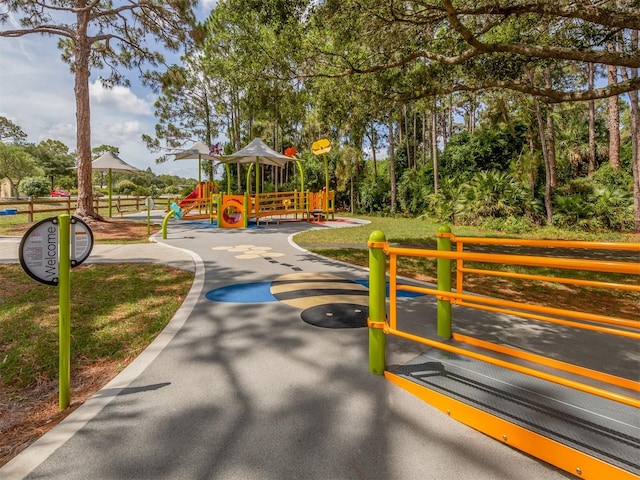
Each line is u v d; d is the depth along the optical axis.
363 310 4.58
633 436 2.02
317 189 28.55
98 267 7.13
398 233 13.62
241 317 4.31
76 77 14.86
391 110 9.67
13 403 2.78
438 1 7.27
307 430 2.22
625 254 9.96
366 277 6.41
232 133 31.12
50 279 2.55
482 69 8.18
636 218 14.93
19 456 2.01
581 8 5.84
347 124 9.77
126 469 1.90
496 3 6.16
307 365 3.10
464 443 2.12
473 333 3.88
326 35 8.10
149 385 2.76
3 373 3.21
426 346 3.46
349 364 3.12
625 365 3.14
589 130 22.33
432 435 2.19
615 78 18.17
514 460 1.99
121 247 9.61
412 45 8.04
